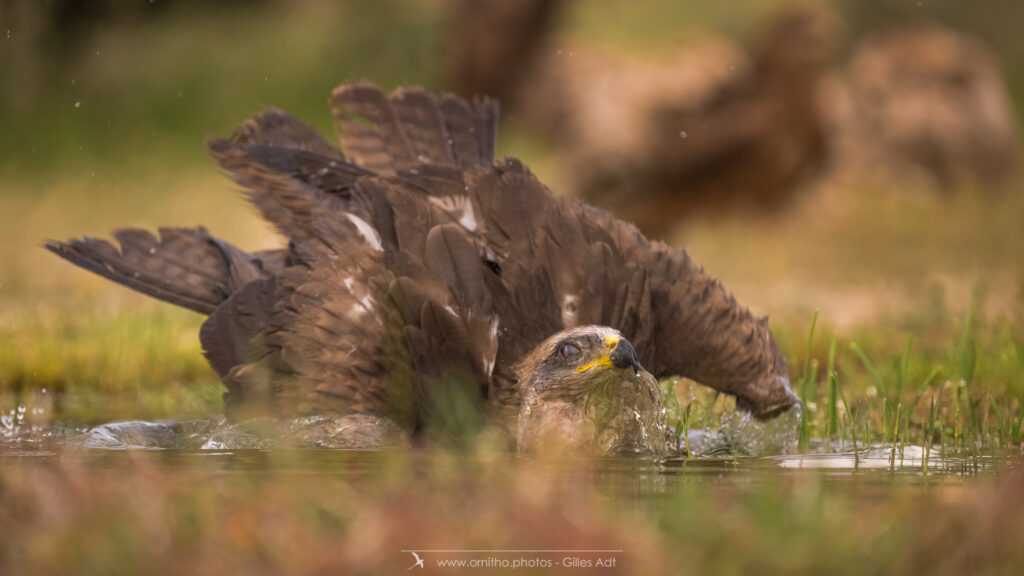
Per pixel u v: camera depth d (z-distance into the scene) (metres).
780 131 18.88
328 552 4.69
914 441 8.88
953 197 28.06
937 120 30.34
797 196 19.55
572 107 20.12
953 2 43.12
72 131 31.88
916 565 4.75
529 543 4.89
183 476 6.61
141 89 35.31
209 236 10.48
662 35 38.91
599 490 6.27
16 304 16.44
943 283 18.27
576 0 39.44
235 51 39.31
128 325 13.93
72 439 8.91
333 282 9.04
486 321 8.71
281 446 8.25
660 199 19.44
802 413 9.20
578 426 8.01
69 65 33.41
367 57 39.75
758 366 9.17
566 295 8.92
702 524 5.11
